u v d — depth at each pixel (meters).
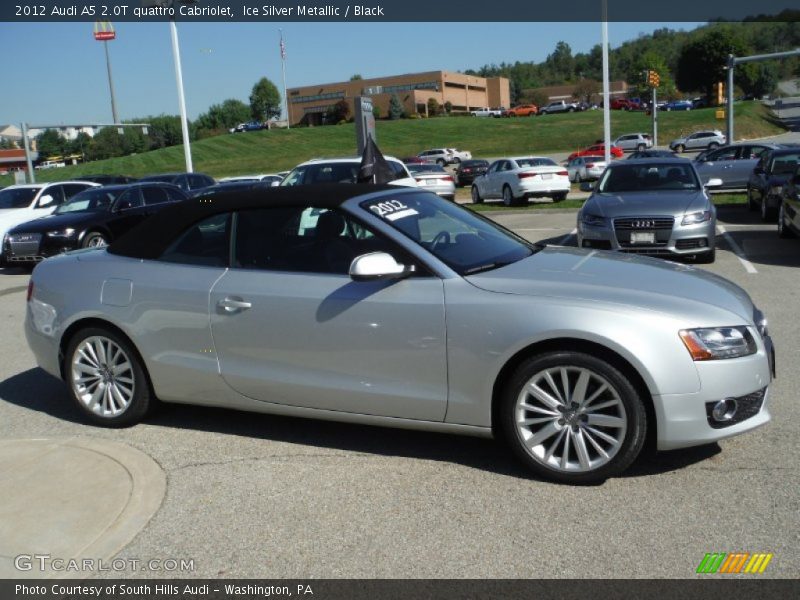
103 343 4.99
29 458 4.47
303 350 4.36
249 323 4.47
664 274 4.29
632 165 11.45
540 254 4.71
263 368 4.50
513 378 3.94
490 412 4.02
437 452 4.41
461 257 4.31
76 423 5.20
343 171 12.17
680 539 3.32
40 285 5.21
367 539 3.46
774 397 5.03
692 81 100.25
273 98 119.31
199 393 4.73
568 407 3.88
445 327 4.01
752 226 14.88
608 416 3.80
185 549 3.44
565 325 3.76
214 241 4.73
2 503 3.91
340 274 4.33
